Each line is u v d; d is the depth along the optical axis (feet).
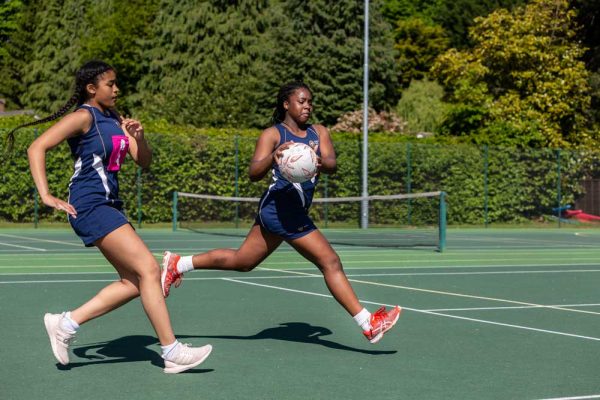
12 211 100.73
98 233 20.97
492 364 23.29
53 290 39.55
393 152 114.11
